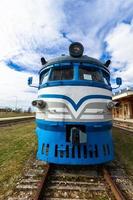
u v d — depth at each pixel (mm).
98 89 4930
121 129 15445
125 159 6289
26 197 3549
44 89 5102
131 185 4141
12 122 21969
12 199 3473
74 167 5133
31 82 6688
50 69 5352
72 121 4594
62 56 5445
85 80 4875
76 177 4500
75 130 4410
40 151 4902
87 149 4582
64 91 4742
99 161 4590
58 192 3756
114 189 3656
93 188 3904
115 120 25328
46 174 4320
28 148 7801
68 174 4676
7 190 3871
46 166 5203
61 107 4676
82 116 4613
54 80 5152
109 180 4094
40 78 6496
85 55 5512
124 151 7492
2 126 17516
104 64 6309
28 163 5684
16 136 11148
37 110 5391
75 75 4996
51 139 4762
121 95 23219
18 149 7668
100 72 5426
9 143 8961
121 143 9234
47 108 4863
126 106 26750
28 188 3912
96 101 4801
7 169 5188
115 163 5723
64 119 4621
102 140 4859
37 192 3461
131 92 21312
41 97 5180
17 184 4125
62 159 4516
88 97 4734
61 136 4684
